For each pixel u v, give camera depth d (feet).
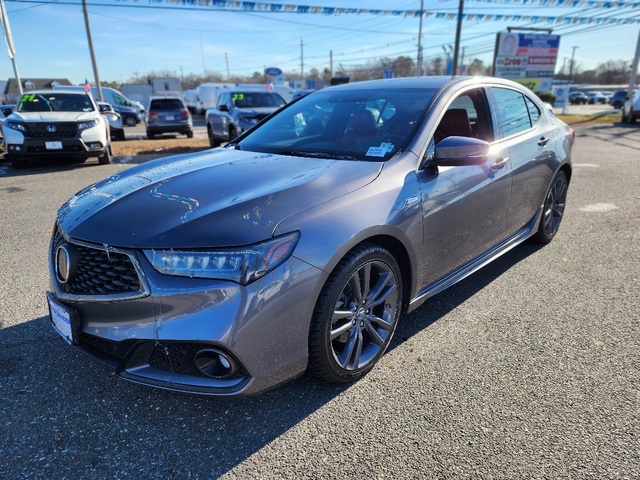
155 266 6.44
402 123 9.72
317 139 10.63
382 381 8.20
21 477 6.21
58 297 7.37
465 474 6.18
